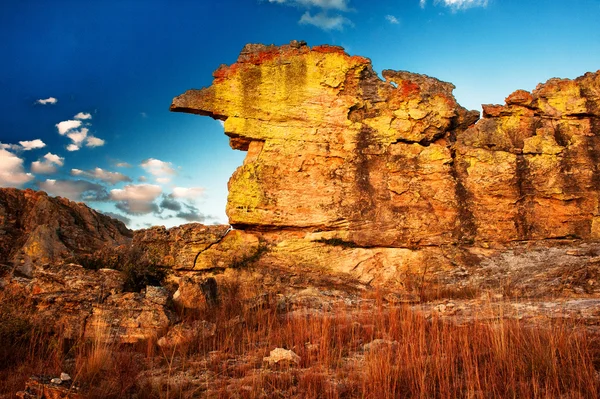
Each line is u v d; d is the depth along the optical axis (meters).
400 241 21.20
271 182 21.70
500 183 21.47
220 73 22.52
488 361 8.34
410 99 22.59
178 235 21.64
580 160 21.62
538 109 22.80
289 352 9.67
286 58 22.52
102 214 37.53
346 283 20.48
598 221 20.86
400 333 10.84
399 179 21.70
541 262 19.64
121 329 12.59
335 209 21.42
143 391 7.97
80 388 8.02
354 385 7.84
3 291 14.67
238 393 7.78
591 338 8.94
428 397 7.07
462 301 16.23
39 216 33.28
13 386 8.63
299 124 22.23
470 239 21.19
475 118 23.39
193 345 11.49
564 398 6.80
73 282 14.09
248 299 15.84
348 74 22.53
